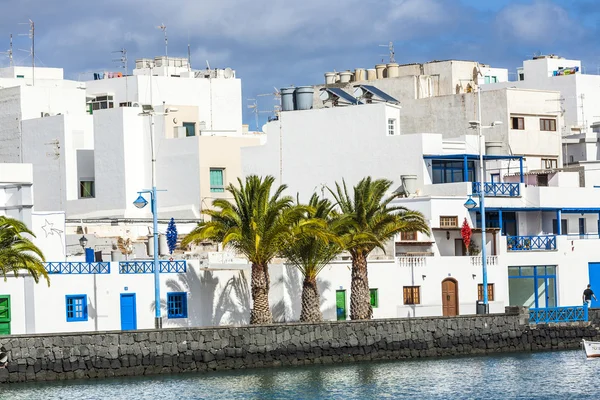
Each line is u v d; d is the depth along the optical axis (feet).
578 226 413.59
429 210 376.07
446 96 460.96
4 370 285.43
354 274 336.29
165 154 438.40
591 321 356.18
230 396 276.21
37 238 330.34
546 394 283.18
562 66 554.46
